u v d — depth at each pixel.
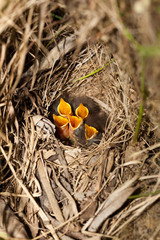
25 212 0.32
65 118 0.38
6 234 0.30
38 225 0.31
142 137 0.34
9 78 0.32
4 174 0.33
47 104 0.38
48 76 0.37
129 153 0.33
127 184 0.31
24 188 0.32
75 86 0.40
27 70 0.35
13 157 0.33
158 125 0.33
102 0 0.27
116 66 0.35
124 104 0.35
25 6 0.29
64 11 0.32
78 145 0.37
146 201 0.30
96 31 0.28
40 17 0.29
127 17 0.27
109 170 0.33
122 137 0.35
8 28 0.30
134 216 0.31
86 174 0.33
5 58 0.31
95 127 0.38
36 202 0.32
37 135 0.34
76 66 0.39
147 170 0.33
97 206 0.32
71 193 0.32
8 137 0.33
